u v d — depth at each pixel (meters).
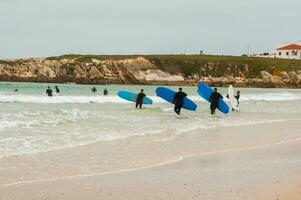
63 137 20.81
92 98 54.44
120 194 11.32
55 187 11.91
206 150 18.48
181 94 36.44
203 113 39.38
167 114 36.88
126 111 38.44
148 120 30.94
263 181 12.71
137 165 15.12
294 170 14.44
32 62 167.00
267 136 23.61
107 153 17.14
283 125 29.91
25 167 14.23
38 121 26.78
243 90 128.00
